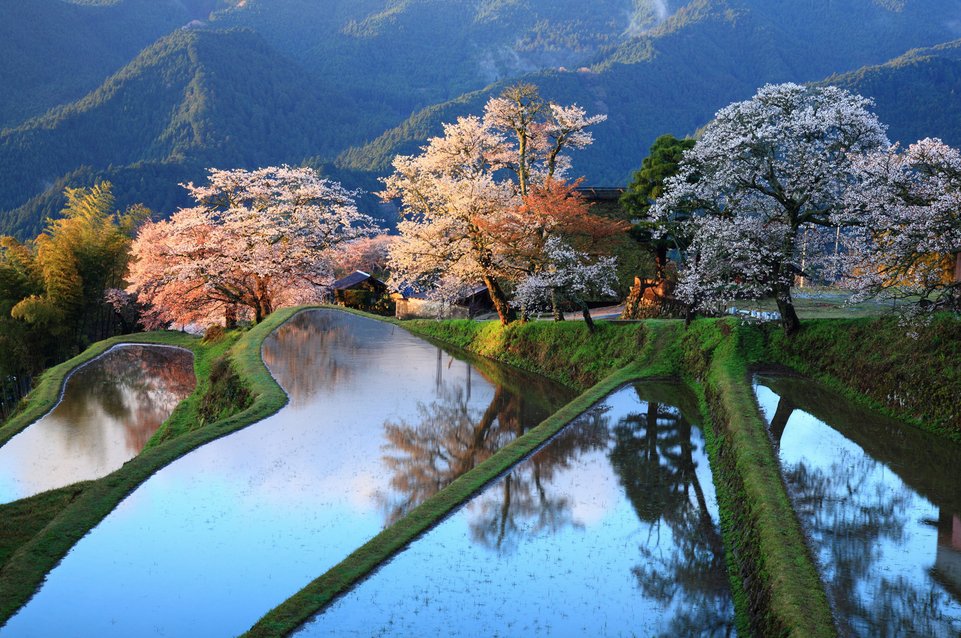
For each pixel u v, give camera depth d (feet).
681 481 83.20
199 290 205.87
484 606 58.85
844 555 59.36
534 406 121.29
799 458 79.56
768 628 52.16
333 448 98.84
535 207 147.33
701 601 59.36
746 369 112.88
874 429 88.79
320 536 72.95
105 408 145.38
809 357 112.57
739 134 107.86
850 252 100.73
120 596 63.16
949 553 59.72
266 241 199.41
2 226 643.04
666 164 175.73
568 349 146.10
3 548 75.20
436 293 175.52
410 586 62.13
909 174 93.35
